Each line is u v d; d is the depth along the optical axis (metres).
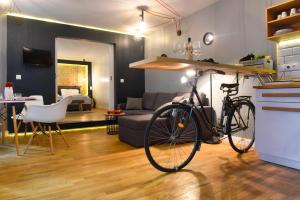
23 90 4.70
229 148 3.17
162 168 2.22
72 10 4.43
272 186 1.91
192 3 4.20
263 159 2.61
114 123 4.91
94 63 10.39
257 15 3.46
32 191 1.86
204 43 4.40
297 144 2.27
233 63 3.84
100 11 4.50
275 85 2.40
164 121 2.40
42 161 2.69
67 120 5.57
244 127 3.04
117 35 5.94
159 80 5.84
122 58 6.04
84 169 2.39
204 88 4.32
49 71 5.01
